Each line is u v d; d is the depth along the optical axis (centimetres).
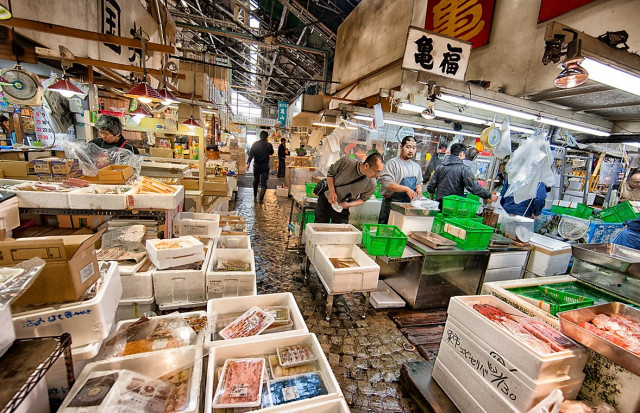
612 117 325
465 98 260
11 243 98
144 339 124
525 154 294
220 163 673
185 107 446
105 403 91
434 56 256
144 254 182
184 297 179
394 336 232
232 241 255
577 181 516
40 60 320
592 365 125
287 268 343
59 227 202
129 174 231
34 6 220
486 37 355
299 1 662
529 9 308
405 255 258
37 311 99
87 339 107
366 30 580
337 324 241
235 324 142
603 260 175
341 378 186
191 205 341
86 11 279
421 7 432
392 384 185
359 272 231
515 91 320
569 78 144
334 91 737
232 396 103
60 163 220
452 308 162
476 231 262
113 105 543
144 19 397
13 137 405
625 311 142
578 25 262
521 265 298
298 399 107
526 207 380
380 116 362
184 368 113
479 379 141
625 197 380
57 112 393
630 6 227
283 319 150
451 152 369
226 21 730
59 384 94
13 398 69
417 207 297
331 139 476
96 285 117
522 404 120
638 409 111
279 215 599
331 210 331
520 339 127
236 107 2306
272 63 1089
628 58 150
